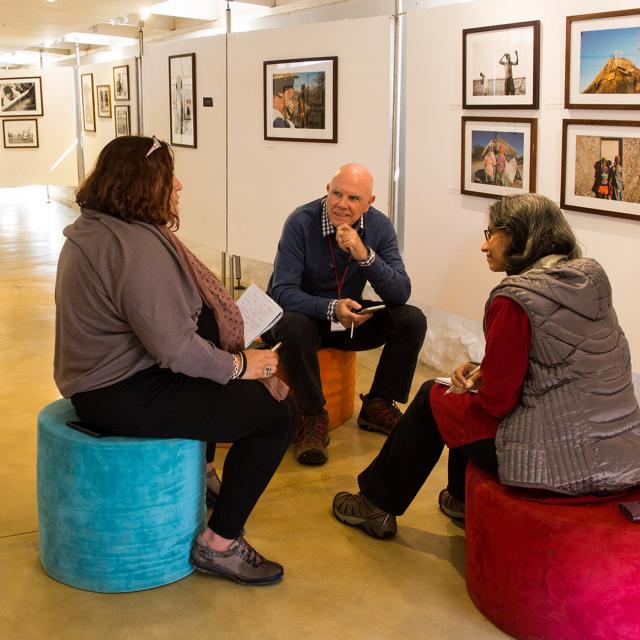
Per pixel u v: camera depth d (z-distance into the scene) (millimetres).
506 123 3613
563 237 2359
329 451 3627
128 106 7203
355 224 3650
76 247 2268
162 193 2297
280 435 2496
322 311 3514
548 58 3389
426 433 2680
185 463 2479
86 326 2279
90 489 2402
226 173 5539
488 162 3744
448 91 3914
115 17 6832
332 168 4734
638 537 2076
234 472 2484
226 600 2467
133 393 2320
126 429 2369
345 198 3498
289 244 3686
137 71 6691
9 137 10328
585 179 3299
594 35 3160
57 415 2562
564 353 2207
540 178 3514
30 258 8109
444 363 4695
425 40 3984
